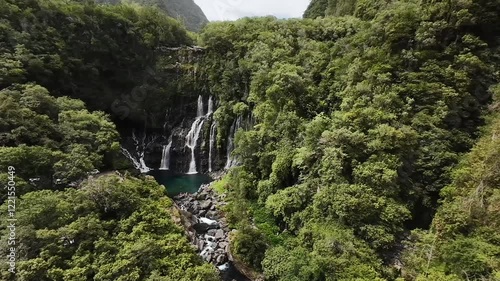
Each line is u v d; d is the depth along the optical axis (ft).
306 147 102.22
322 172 92.68
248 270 86.53
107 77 172.35
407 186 83.41
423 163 84.53
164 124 185.78
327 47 147.64
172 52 193.06
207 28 202.39
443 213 73.15
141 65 182.19
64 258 66.64
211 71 181.06
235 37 184.34
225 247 96.63
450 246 64.95
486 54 93.61
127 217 82.28
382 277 67.87
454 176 78.38
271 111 126.52
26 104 101.60
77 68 152.87
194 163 175.52
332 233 77.82
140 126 184.75
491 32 97.19
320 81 133.28
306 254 77.61
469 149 84.99
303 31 168.55
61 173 89.35
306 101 125.70
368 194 79.30
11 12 130.00
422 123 87.86
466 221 67.67
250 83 156.97
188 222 104.06
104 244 70.18
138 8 200.75
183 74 187.62
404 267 69.77
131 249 68.74
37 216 68.44
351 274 67.00
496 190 65.77
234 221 108.47
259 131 125.59
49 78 137.80
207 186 143.95
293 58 149.38
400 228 76.33
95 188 81.66
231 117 165.07
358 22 151.33
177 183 152.66
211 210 120.26
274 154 115.55
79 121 111.86
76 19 155.02
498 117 84.53
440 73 93.66
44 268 61.36
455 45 96.94
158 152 181.88
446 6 99.45
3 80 109.60
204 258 91.04
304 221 90.43
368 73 102.68
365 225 76.23
